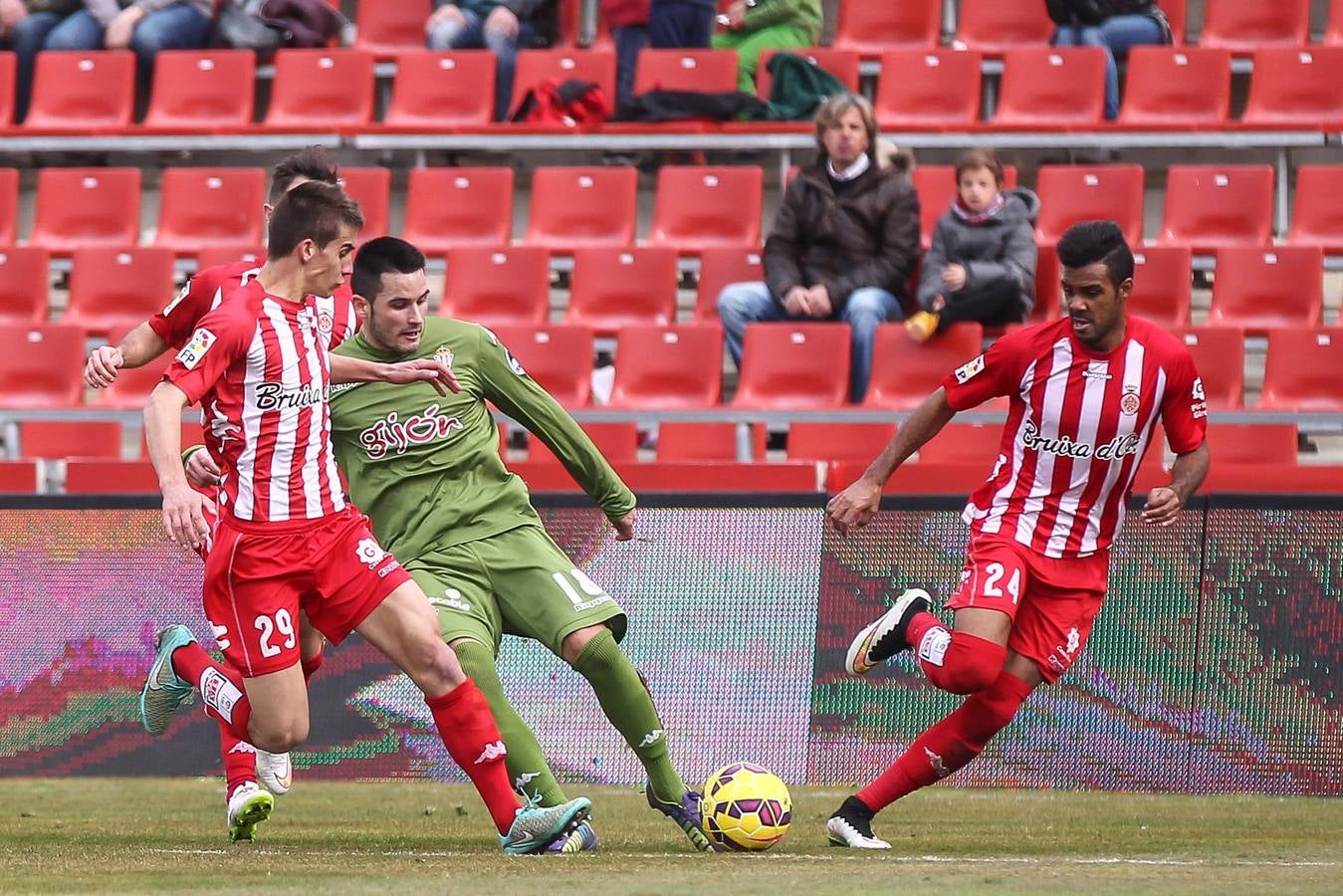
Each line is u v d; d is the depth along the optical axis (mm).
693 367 38062
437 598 17953
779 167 45562
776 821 17500
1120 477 18250
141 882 13789
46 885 13586
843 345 37094
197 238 44344
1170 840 19031
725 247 40688
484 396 18984
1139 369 17953
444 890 13070
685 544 25484
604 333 39812
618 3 46562
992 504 18547
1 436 37938
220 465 15891
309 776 26047
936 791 24766
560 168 43656
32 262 42562
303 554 15867
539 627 18188
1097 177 41688
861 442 33906
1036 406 18141
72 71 47844
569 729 25719
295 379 15656
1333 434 36562
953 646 17812
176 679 19625
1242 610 24656
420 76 46875
